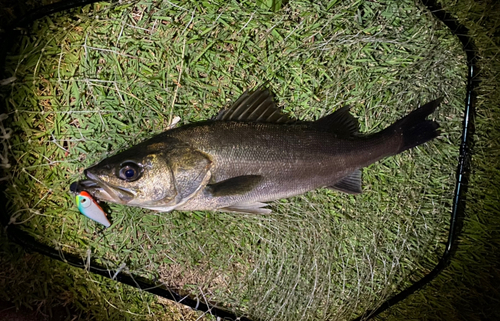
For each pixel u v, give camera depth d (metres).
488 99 0.59
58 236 0.56
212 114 0.55
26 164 0.54
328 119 0.54
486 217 0.61
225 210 0.53
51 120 0.55
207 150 0.50
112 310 0.58
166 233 0.58
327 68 0.56
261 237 0.59
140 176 0.48
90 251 0.56
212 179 0.50
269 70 0.55
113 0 0.52
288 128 0.52
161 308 0.60
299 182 0.52
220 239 0.59
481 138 0.60
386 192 0.60
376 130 0.58
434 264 0.61
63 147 0.55
